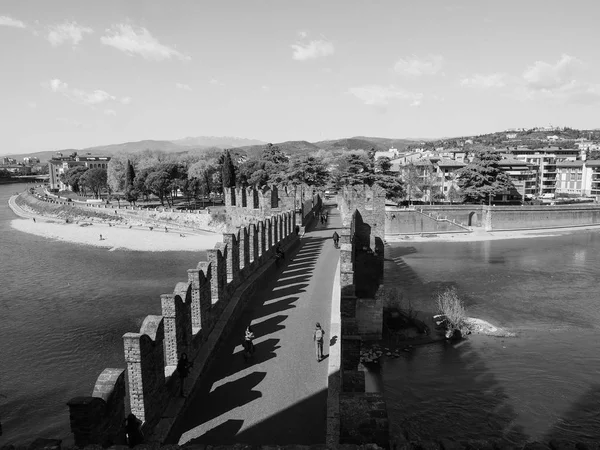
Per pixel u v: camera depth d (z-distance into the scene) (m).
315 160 165.12
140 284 82.94
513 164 188.38
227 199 93.81
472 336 58.75
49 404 41.75
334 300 35.06
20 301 72.25
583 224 160.62
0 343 55.16
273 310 32.84
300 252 55.91
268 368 24.08
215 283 28.16
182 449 13.31
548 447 14.54
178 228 144.75
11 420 39.34
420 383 46.34
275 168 176.62
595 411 41.12
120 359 50.75
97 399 14.46
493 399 43.22
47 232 147.88
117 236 136.12
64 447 13.43
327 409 19.92
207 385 22.38
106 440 14.89
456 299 65.38
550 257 112.38
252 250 39.81
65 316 64.81
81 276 89.44
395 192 150.62
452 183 178.75
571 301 74.56
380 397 13.95
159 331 18.56
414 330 60.22
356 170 152.75
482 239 137.25
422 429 38.56
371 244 58.34
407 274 94.56
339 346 26.62
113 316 64.75
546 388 45.12
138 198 197.38
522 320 65.31
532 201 185.38
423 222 144.88
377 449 12.55
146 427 17.27
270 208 76.44
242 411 20.09
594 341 57.34
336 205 135.00
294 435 18.36
